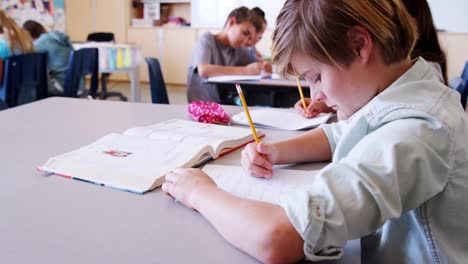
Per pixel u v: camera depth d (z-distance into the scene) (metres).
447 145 0.56
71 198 0.71
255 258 0.53
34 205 0.68
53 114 1.36
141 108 1.48
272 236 0.51
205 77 2.52
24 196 0.71
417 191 0.55
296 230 0.51
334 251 0.52
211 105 1.35
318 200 0.52
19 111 1.39
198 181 0.69
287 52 0.64
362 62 0.61
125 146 0.94
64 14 6.63
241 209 0.58
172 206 0.68
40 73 2.96
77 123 1.24
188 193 0.67
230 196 0.63
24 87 2.84
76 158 0.87
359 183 0.52
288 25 0.63
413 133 0.56
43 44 3.40
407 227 0.64
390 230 0.66
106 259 0.53
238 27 2.67
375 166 0.53
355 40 0.59
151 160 0.85
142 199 0.71
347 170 0.54
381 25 0.59
